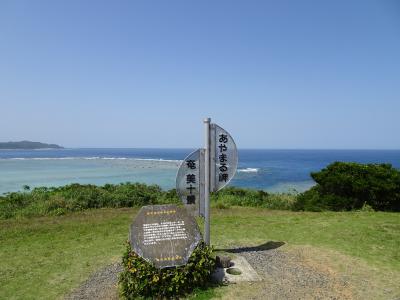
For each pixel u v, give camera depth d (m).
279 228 9.81
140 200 14.27
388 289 5.66
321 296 5.45
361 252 7.43
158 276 5.38
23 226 10.35
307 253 7.45
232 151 7.24
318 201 13.22
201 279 5.64
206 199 7.10
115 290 5.90
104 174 47.50
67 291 5.91
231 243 8.38
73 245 8.45
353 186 12.44
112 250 8.03
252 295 5.48
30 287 6.09
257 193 16.42
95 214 12.21
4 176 43.41
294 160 106.75
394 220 10.35
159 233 5.92
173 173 49.50
